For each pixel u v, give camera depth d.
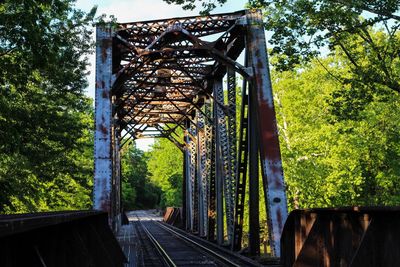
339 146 22.56
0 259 2.80
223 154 18.00
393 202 22.03
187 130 32.38
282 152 26.02
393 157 21.72
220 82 19.16
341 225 5.58
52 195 21.75
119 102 23.98
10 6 10.51
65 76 14.06
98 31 14.90
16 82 11.54
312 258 6.41
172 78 23.62
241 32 14.90
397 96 17.17
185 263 13.55
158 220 62.16
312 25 11.27
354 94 12.80
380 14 10.52
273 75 27.30
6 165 14.80
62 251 4.69
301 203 27.41
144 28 15.41
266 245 30.98
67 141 15.40
